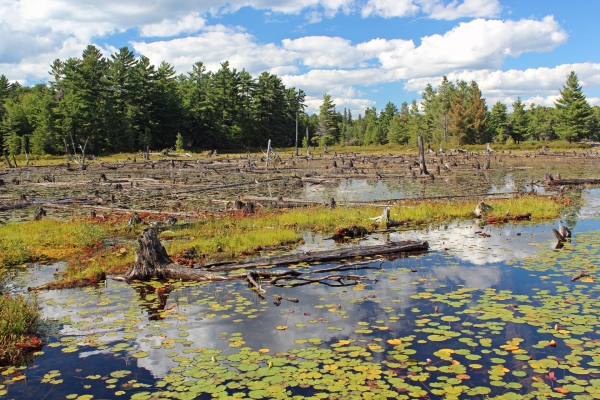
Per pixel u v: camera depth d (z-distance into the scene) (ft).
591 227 47.80
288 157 214.69
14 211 67.56
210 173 136.56
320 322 23.25
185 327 23.06
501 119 332.80
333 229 48.91
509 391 16.51
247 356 19.63
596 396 15.97
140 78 250.37
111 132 229.45
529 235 44.24
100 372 18.80
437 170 123.03
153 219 56.49
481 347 19.98
